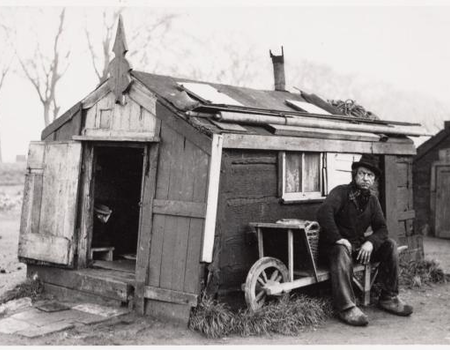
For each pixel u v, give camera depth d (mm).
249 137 5523
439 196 12805
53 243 6410
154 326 5109
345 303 5348
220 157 5133
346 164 7207
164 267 5336
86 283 6070
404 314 5730
